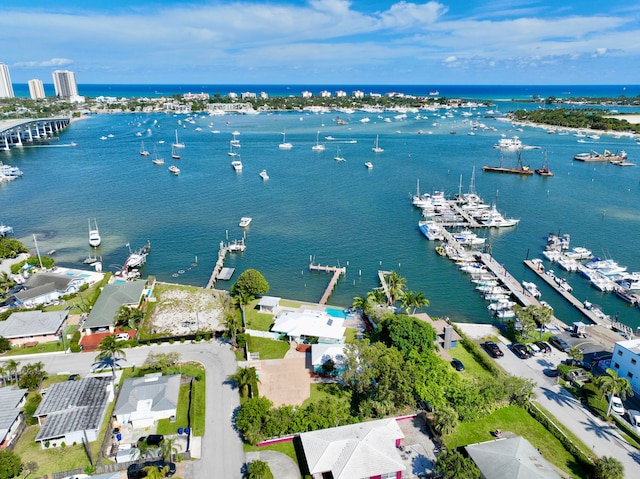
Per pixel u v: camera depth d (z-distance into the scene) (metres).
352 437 57.00
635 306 111.06
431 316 103.88
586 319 103.56
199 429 62.28
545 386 74.06
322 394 70.19
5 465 52.47
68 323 91.56
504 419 65.75
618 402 68.12
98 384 68.44
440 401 64.81
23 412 64.56
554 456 58.81
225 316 96.38
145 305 101.62
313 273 125.94
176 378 70.50
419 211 180.25
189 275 123.69
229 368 76.81
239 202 188.88
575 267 129.88
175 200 191.00
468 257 134.50
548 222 170.12
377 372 66.94
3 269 119.06
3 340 80.94
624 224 167.12
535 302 108.12
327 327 86.62
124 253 137.62
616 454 59.56
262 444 59.59
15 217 168.88
